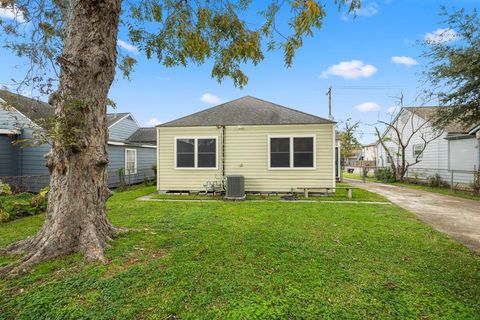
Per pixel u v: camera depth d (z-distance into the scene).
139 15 5.27
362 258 3.43
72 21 3.71
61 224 3.52
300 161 9.79
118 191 11.56
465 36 8.01
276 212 6.55
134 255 3.48
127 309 2.24
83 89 3.63
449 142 13.10
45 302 2.34
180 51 5.56
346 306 2.31
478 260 3.38
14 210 6.06
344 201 8.48
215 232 4.64
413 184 14.77
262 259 3.37
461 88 8.52
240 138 10.09
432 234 4.58
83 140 3.62
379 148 23.70
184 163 10.43
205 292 2.54
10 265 3.08
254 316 2.15
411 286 2.66
